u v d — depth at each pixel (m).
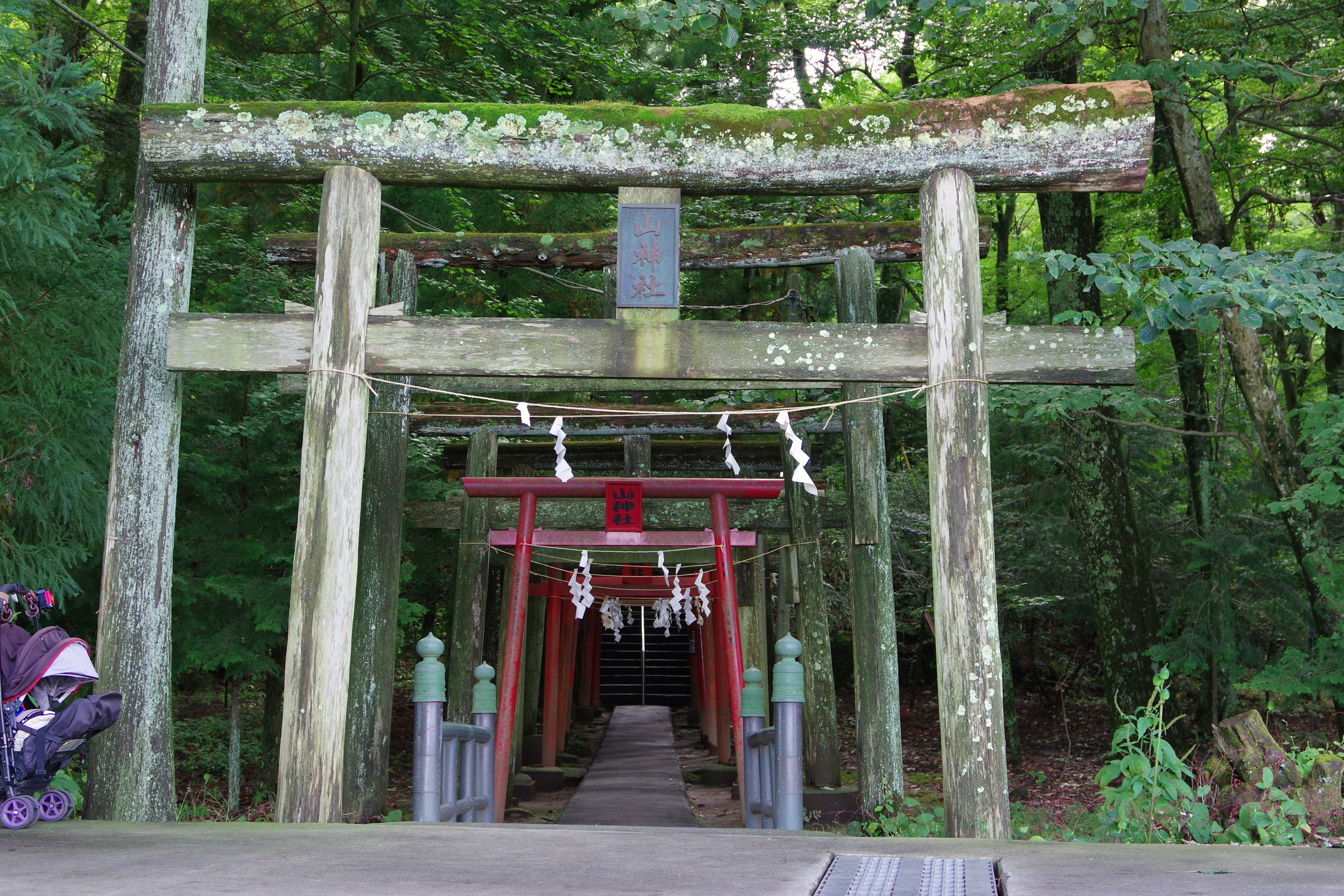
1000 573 15.05
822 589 9.98
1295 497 8.54
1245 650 12.39
